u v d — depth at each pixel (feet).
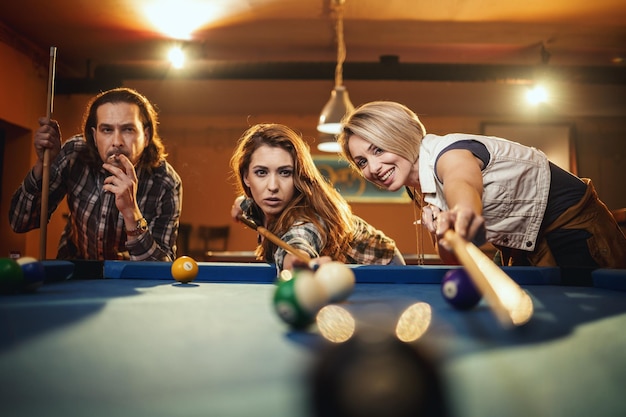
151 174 10.55
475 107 32.86
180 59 23.39
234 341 3.47
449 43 25.00
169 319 4.28
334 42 25.03
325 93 31.68
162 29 23.41
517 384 2.54
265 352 3.15
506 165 7.71
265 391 2.38
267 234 7.04
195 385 2.48
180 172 33.76
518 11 21.61
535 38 24.35
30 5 20.99
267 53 26.53
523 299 4.44
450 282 4.73
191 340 3.49
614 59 27.40
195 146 33.96
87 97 29.55
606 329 3.96
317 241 7.94
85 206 10.37
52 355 3.05
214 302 5.33
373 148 8.00
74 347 3.25
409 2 20.86
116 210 10.35
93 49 25.63
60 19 22.27
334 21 22.57
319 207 8.66
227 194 33.68
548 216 8.18
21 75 24.06
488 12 21.72
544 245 8.27
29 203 10.45
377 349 2.02
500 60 27.55
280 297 3.72
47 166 8.69
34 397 2.31
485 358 3.05
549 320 4.36
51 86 8.94
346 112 18.97
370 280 7.53
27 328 3.82
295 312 3.68
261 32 23.80
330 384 1.94
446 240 4.40
